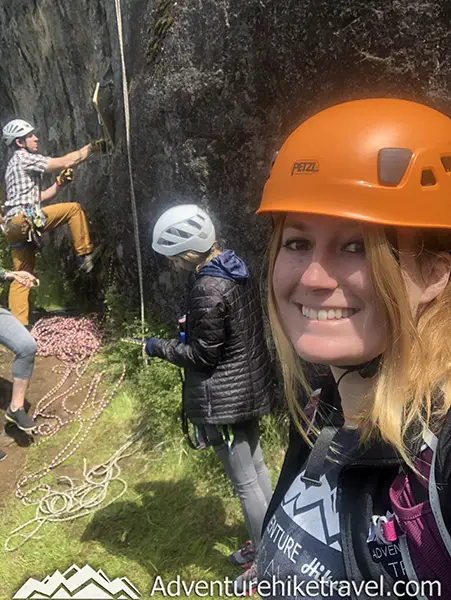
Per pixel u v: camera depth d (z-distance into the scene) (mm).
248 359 2295
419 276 809
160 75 3588
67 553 2826
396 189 767
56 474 3424
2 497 3262
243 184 3297
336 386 1041
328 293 819
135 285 4605
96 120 5020
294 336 890
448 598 782
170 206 3855
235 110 3176
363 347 823
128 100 4055
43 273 5676
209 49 3209
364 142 787
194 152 3471
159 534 2895
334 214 778
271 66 2914
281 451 3229
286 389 1113
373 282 788
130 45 4125
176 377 3547
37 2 5277
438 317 826
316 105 2805
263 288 3271
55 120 5832
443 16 2344
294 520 1021
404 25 2410
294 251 873
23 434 3781
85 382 4281
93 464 3480
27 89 6203
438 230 801
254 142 3162
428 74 2443
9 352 4762
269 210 875
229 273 2234
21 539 2936
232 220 3428
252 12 2900
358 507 871
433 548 768
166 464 3357
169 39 3498
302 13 2670
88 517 3049
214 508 3010
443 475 752
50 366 4527
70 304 5516
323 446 977
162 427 3482
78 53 5004
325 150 809
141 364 4055
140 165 4035
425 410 813
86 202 5207
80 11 4738
